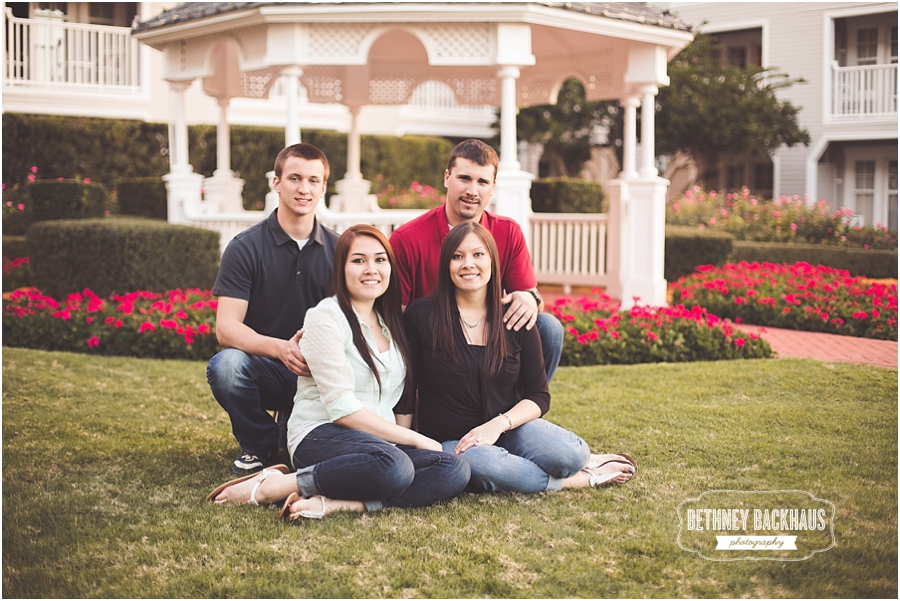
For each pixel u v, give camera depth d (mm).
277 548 2811
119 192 10984
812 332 7480
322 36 7211
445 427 3420
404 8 6855
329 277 3836
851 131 14891
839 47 15406
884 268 11281
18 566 2688
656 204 8102
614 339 6176
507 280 3912
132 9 14250
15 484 3449
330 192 14633
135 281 7496
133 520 3068
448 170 3701
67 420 4434
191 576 2611
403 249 3783
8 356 5898
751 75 14422
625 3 8102
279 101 15062
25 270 9094
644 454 3906
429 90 17438
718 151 14641
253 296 3758
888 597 2533
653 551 2826
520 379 3637
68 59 13250
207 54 8258
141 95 13359
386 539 2887
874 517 3170
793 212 13016
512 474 3289
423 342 3369
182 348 6207
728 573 2684
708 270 9367
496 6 6809
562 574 2646
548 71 9844
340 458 3053
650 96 8156
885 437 4180
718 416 4551
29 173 11914
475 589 2549
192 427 4359
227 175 10148
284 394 3764
